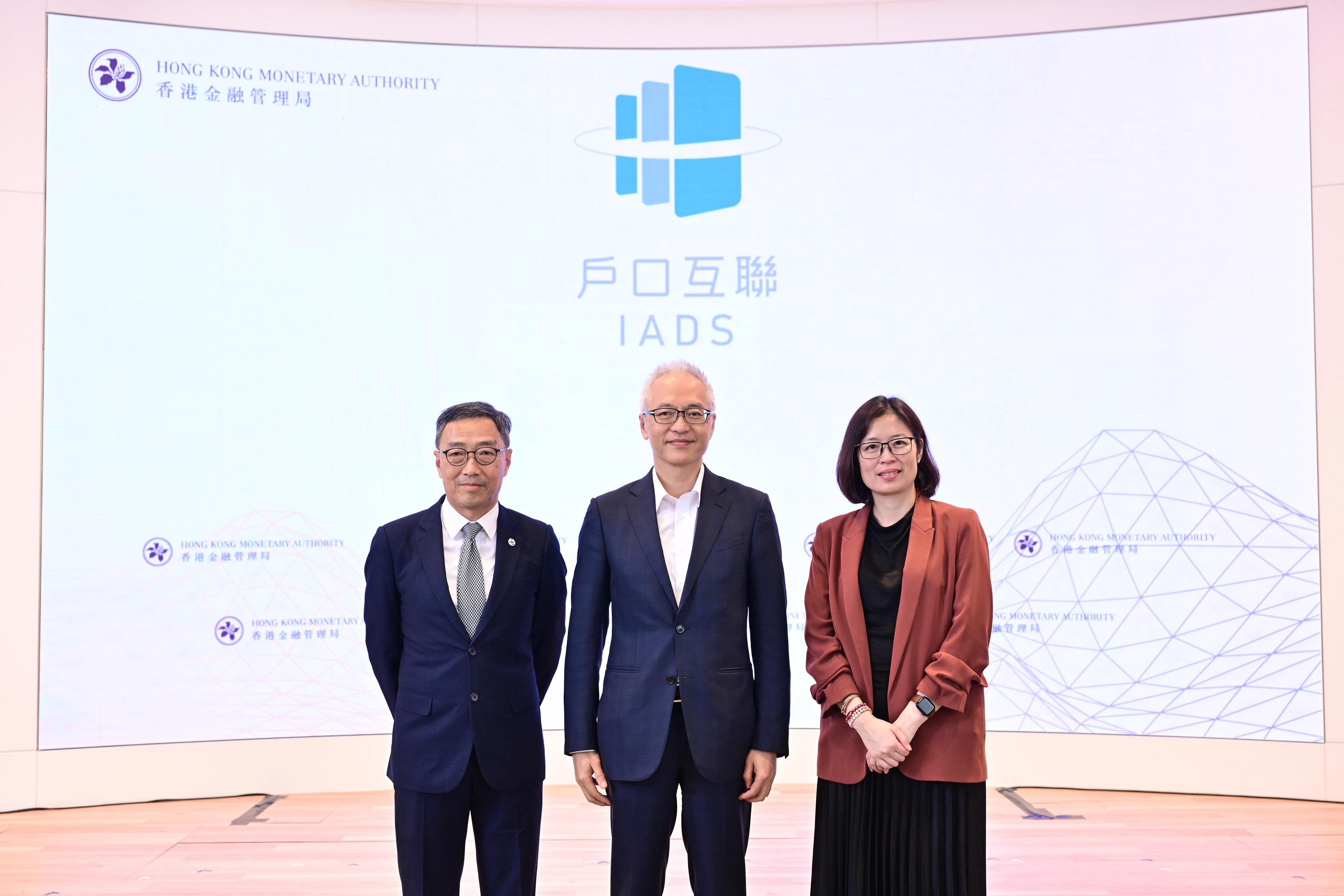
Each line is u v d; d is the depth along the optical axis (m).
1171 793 3.85
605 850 3.25
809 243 4.12
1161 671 3.86
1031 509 3.97
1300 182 3.80
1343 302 3.76
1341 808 3.65
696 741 2.02
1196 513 3.85
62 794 3.68
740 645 2.10
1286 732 3.77
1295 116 3.81
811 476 4.06
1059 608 3.95
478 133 4.11
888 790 2.03
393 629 2.23
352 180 4.02
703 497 2.15
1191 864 3.07
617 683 2.10
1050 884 2.91
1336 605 3.73
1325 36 3.79
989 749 3.96
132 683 3.76
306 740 3.90
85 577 3.73
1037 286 4.00
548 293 4.10
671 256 4.13
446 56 4.10
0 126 3.72
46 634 3.69
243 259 3.92
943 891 1.97
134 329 3.81
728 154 4.15
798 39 4.15
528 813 2.15
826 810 2.08
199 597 3.82
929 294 4.07
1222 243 3.87
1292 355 3.79
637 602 2.10
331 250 3.99
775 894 2.84
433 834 2.09
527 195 4.11
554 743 4.02
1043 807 3.69
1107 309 3.96
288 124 3.98
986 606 2.04
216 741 3.82
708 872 2.03
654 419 2.10
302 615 3.91
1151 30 3.95
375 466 3.98
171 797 3.78
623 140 4.15
